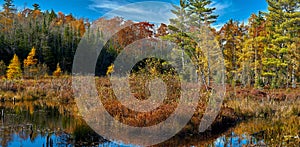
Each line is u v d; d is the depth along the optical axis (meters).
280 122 11.54
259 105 13.93
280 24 25.48
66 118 10.60
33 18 51.94
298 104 14.67
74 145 7.30
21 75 25.92
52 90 17.08
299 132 9.62
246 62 27.88
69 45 40.19
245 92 17.67
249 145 7.93
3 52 37.12
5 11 50.25
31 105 13.91
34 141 7.63
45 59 37.12
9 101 15.19
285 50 23.86
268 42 27.30
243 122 11.31
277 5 26.28
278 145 8.02
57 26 47.16
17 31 42.59
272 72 25.06
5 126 9.23
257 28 31.88
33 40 41.22
